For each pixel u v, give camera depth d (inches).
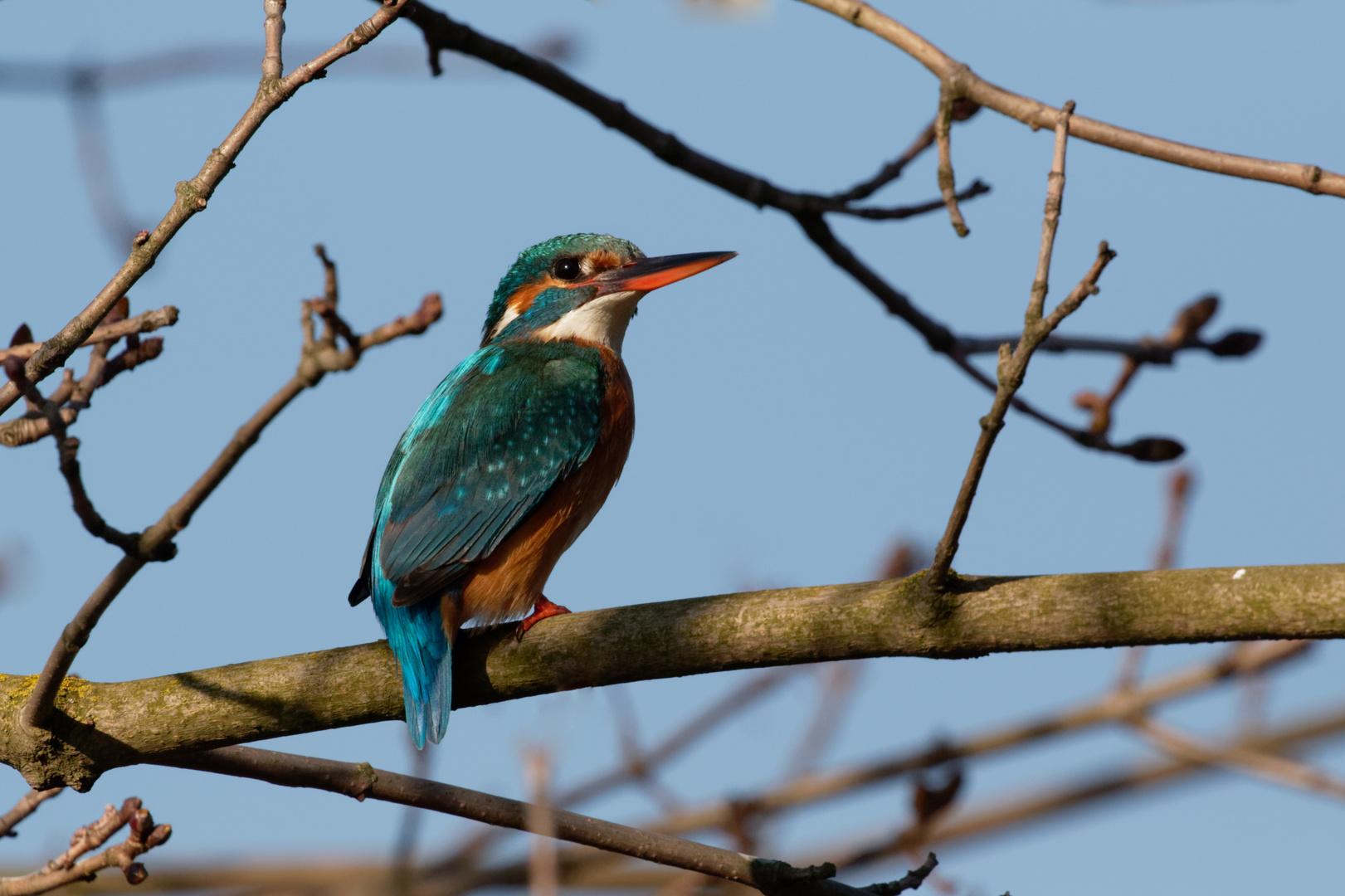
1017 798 467.5
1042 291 264.2
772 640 315.0
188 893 452.1
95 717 332.5
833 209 479.8
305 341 266.8
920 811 430.6
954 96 390.6
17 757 332.2
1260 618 285.3
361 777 327.3
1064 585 298.5
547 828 322.7
